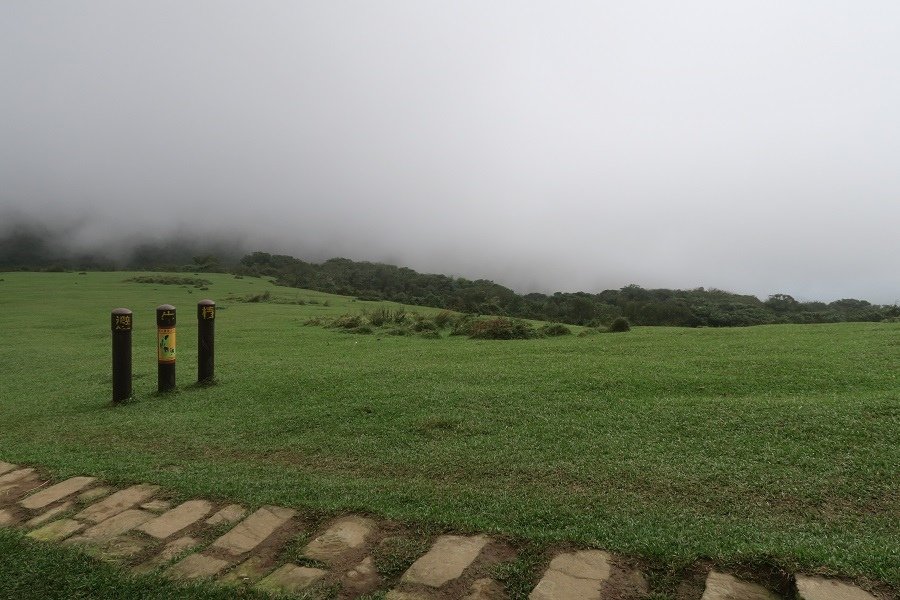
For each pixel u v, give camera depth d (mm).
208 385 14680
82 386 15703
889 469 6668
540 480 7004
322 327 32438
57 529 6027
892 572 4344
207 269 125875
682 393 11242
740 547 4859
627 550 4961
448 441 8859
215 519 6090
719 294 103000
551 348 19516
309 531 5688
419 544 5238
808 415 8773
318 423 10328
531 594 4352
